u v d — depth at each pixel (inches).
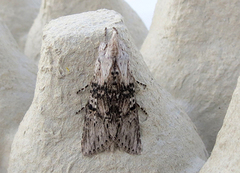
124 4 6.6
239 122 3.3
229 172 3.3
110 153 3.7
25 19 7.1
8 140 4.3
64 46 3.6
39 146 3.7
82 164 3.7
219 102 4.6
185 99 4.7
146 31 7.2
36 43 6.1
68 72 3.6
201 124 4.6
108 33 3.6
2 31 4.8
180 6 4.6
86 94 3.7
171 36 4.7
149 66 4.9
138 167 3.7
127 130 3.7
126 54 3.5
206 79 4.6
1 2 6.8
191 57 4.6
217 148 3.5
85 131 3.7
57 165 3.7
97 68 3.5
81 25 3.7
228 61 4.5
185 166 3.9
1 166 4.3
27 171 3.7
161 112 3.8
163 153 3.8
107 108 3.6
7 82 4.5
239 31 4.5
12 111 4.5
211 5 4.5
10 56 4.7
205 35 4.6
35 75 5.1
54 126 3.7
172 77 4.7
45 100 3.7
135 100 3.7
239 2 4.4
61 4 5.7
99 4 5.7
